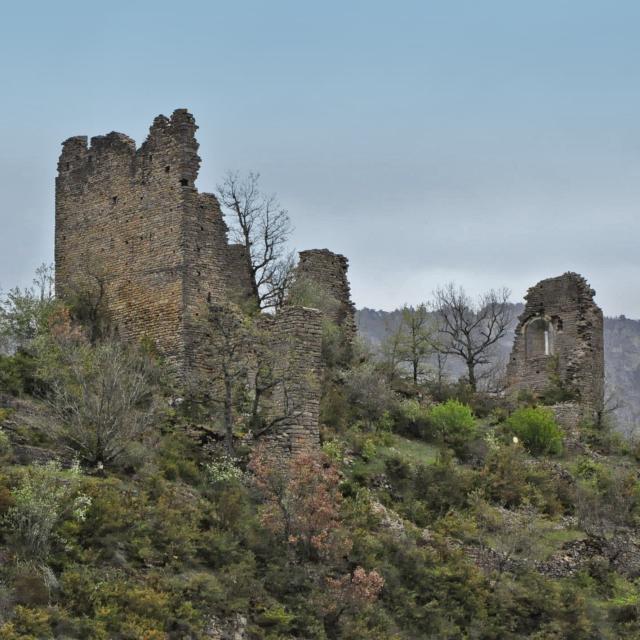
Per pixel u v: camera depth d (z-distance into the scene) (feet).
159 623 133.69
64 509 145.48
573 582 185.06
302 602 150.92
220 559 153.28
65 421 179.11
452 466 212.43
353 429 219.82
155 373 212.02
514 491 208.95
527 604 172.14
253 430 189.47
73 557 140.05
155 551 148.66
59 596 132.46
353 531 171.42
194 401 205.36
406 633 157.69
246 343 199.52
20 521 138.92
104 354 198.29
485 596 169.37
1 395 187.11
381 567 165.48
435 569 171.12
